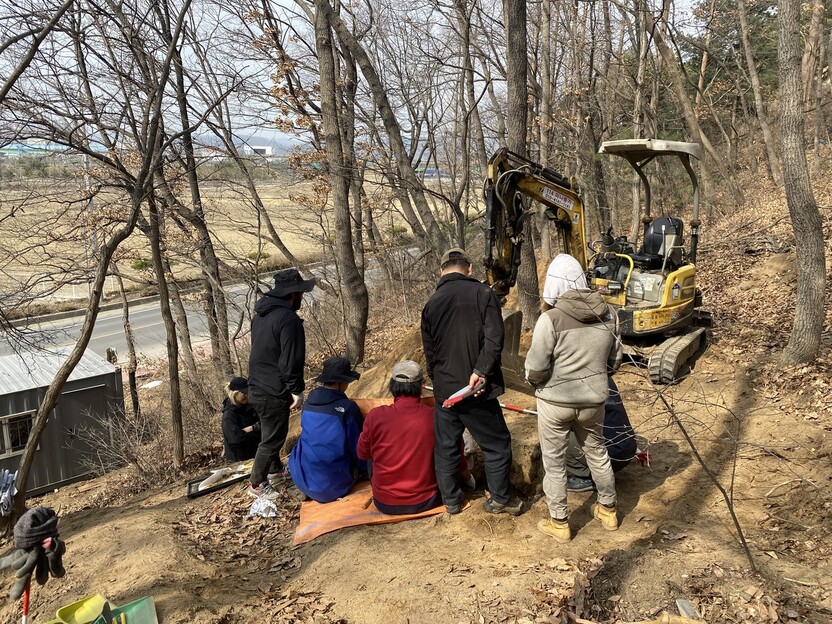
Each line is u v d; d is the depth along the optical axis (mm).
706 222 18672
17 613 4102
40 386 10781
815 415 6012
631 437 4887
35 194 7844
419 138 14141
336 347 11898
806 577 3699
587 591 3654
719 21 22672
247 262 11500
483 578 3891
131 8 8008
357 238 13820
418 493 4691
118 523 5242
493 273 6418
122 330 20922
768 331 8711
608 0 15367
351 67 12758
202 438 8711
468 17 11711
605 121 18188
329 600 3850
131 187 6766
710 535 4254
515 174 6586
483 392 4230
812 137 23438
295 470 5148
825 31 19656
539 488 4875
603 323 3980
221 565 4461
